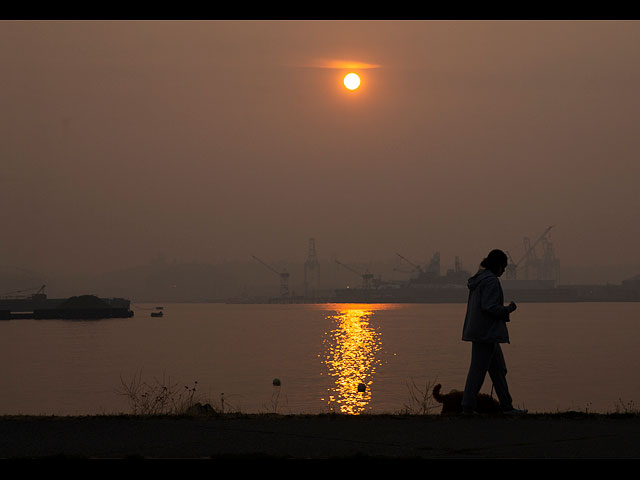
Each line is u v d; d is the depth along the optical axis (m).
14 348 192.38
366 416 10.66
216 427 9.68
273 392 93.50
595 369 136.25
